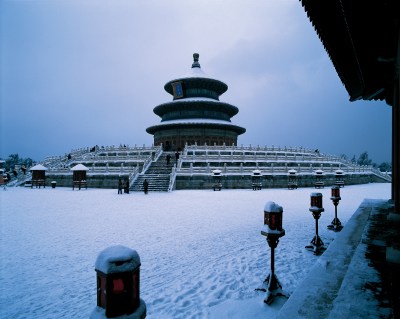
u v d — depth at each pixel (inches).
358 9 272.8
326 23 316.8
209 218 659.4
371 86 486.3
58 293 273.3
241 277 308.3
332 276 200.5
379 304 152.6
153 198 1097.4
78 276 315.6
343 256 243.9
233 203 930.1
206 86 2812.5
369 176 2226.9
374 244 272.4
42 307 245.4
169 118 2800.2
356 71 440.8
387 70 421.4
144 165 1638.8
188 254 391.2
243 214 713.6
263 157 1818.4
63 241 459.8
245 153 1950.1
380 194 1235.2
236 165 1736.0
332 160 2187.5
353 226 365.1
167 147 2436.0
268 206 262.5
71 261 364.5
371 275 194.5
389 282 181.8
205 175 1510.8
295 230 533.6
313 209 405.1
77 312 236.2
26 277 312.3
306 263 348.8
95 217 678.5
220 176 1510.8
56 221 630.5
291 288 273.9
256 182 1541.6
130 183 1441.9
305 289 179.8
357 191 1407.5
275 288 256.5
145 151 2012.8
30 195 1245.1
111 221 627.5
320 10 294.7
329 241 449.7
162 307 242.7
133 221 625.9
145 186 1269.7
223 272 323.9
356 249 257.6
